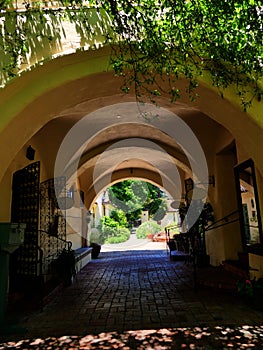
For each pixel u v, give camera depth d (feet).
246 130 13.35
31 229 17.63
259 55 10.85
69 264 20.89
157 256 35.65
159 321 12.48
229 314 13.00
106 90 13.43
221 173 24.20
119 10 10.09
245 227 17.47
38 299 16.21
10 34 11.03
